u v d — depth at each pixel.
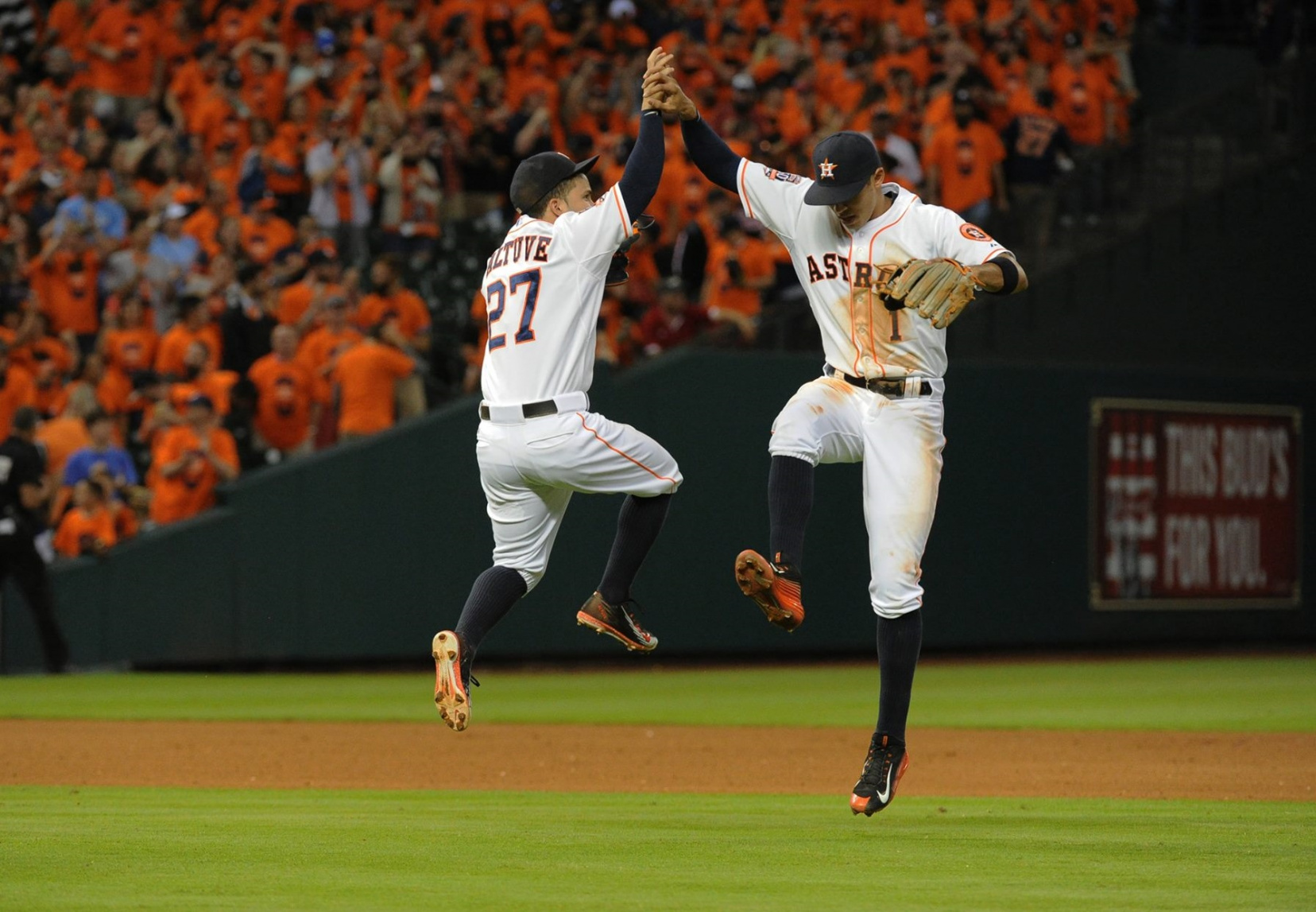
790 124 65.88
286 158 62.19
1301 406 69.62
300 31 67.25
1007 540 63.44
